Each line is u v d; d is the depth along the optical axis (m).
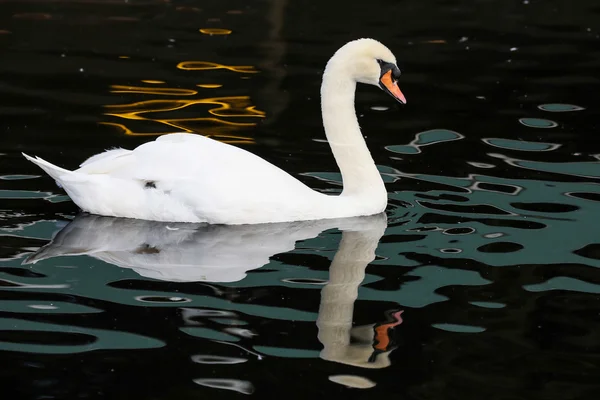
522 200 13.72
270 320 10.23
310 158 15.38
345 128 13.42
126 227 12.61
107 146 15.45
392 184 14.41
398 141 16.30
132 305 10.48
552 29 23.34
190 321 10.16
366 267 11.57
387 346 9.78
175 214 12.77
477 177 14.65
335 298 10.75
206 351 9.58
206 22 23.00
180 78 19.05
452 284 11.14
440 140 16.31
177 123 16.67
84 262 11.52
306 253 11.97
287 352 9.60
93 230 12.47
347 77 13.37
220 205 12.67
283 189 12.95
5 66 19.36
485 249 12.09
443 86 19.25
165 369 9.26
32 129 16.09
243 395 8.84
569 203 13.59
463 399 8.88
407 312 10.47
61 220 12.76
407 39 22.33
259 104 17.80
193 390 8.90
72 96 17.83
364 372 9.29
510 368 9.43
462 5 25.53
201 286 10.97
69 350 9.55
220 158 12.94
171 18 23.25
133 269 11.37
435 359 9.54
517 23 23.88
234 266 11.52
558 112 17.73
